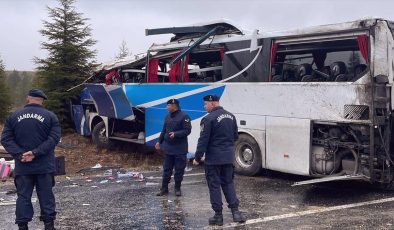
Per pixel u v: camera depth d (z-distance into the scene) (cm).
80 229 660
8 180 1030
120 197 866
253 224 680
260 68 1022
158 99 1289
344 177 848
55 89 1961
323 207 786
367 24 841
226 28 1135
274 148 998
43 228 665
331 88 889
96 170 1187
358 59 864
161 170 1198
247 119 1050
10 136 614
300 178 1055
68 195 884
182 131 846
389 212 750
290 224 680
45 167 618
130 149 1530
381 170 848
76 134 1875
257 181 1021
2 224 684
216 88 1117
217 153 671
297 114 948
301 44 951
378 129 840
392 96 852
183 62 1213
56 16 1998
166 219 710
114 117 1434
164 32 1202
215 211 680
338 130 895
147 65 1352
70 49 1977
